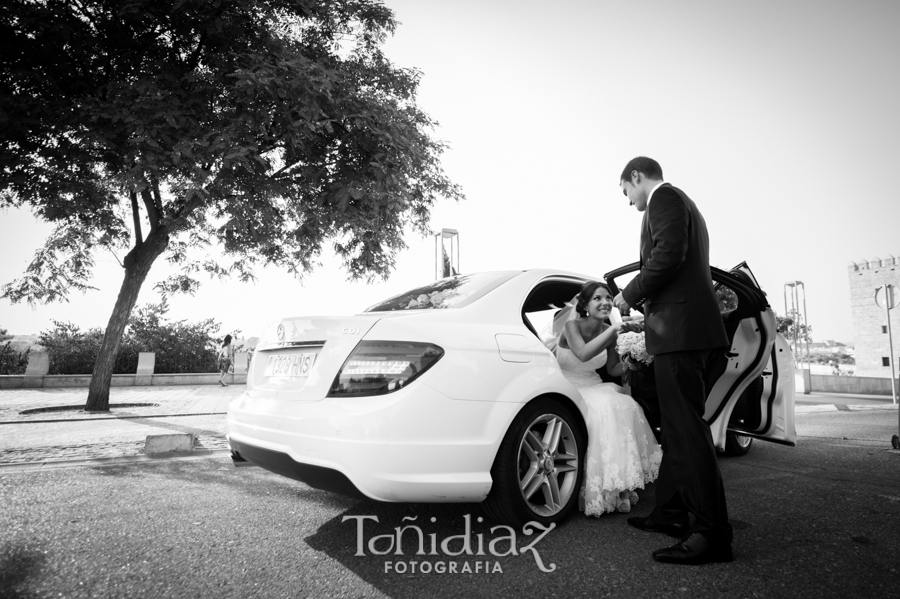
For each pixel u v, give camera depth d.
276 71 8.06
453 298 2.89
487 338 2.55
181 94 7.70
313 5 9.33
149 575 2.05
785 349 3.92
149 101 7.12
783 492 3.39
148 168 7.03
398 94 10.67
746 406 4.36
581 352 3.06
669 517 2.55
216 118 7.98
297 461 2.24
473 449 2.28
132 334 17.45
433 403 2.22
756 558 2.25
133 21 7.90
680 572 2.09
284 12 9.58
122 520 2.76
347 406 2.19
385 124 9.28
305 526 2.67
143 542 2.43
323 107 8.71
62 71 7.85
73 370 15.95
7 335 16.09
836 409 11.45
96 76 8.19
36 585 1.96
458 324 2.52
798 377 21.47
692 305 2.40
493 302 2.80
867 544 2.42
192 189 7.39
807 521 2.78
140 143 7.00
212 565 2.16
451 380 2.29
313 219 9.16
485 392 2.38
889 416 9.50
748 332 3.58
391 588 1.95
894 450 5.11
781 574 2.08
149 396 12.00
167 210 9.55
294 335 2.61
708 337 2.36
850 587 1.95
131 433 5.95
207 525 2.68
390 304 3.19
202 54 8.74
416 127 10.58
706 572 2.10
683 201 2.46
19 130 6.89
